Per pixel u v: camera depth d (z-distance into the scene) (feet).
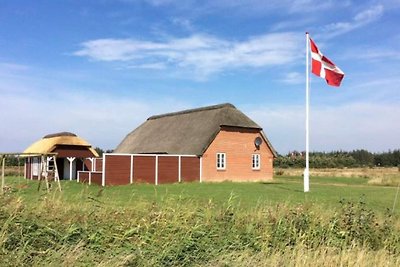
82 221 27.22
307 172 95.66
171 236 27.07
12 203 26.68
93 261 23.76
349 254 29.30
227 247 28.12
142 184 127.34
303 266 27.27
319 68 95.66
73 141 163.84
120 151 187.73
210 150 145.79
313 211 35.45
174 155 138.62
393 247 32.76
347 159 330.54
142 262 24.58
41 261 22.88
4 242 23.20
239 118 153.69
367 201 72.64
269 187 113.19
